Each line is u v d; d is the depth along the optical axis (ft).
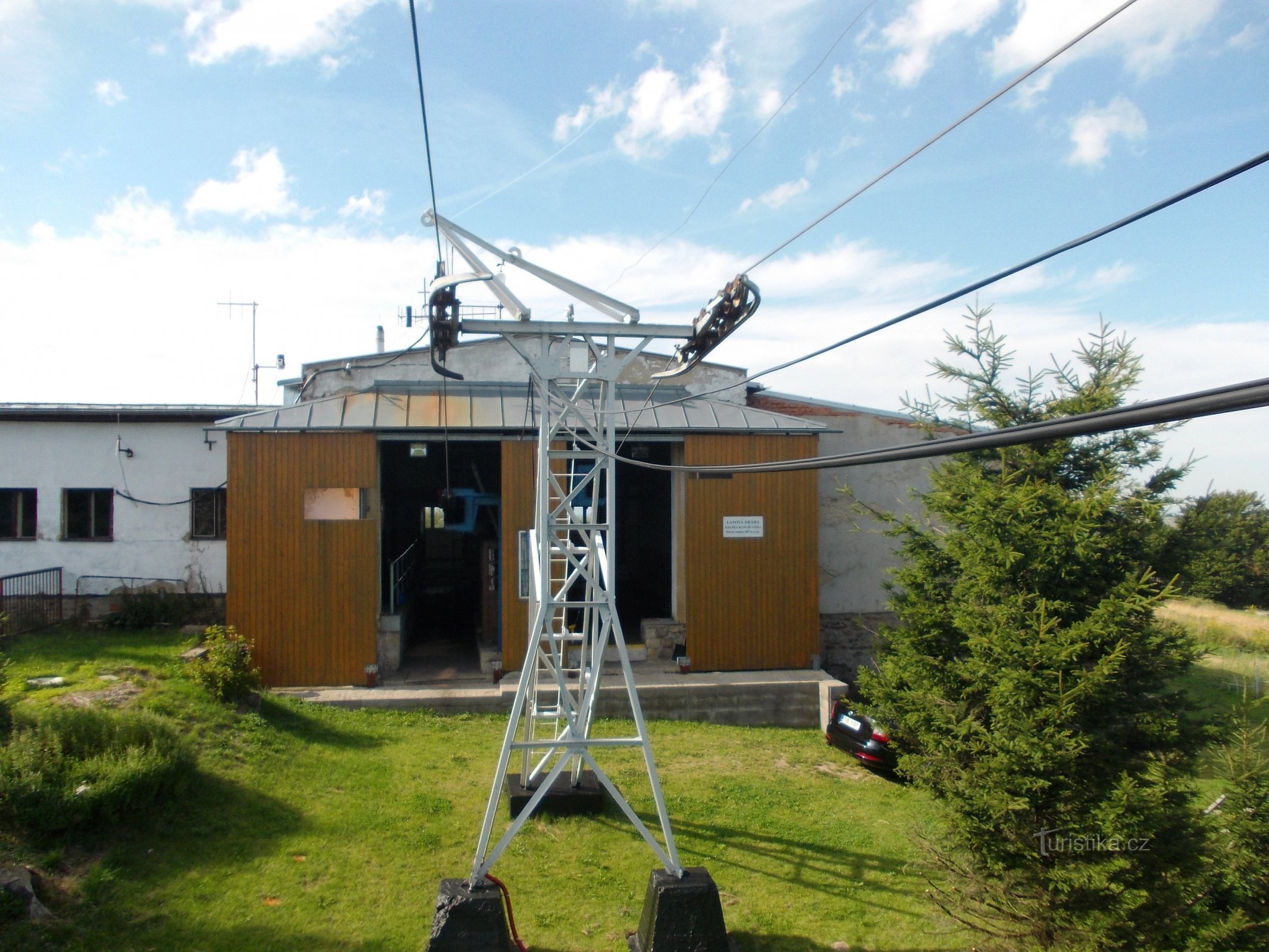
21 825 26.58
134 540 59.82
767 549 56.08
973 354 31.45
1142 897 22.72
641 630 61.62
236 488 50.78
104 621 56.44
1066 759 24.72
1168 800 24.30
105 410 59.11
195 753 33.40
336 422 51.60
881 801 39.86
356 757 39.78
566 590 30.81
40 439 59.41
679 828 35.40
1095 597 27.09
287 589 50.78
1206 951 22.13
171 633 55.06
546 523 29.04
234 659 42.42
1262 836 24.21
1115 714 26.22
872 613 64.49
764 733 49.55
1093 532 27.35
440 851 31.60
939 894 28.84
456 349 64.69
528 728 34.76
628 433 54.80
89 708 32.78
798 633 56.18
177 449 60.54
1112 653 24.95
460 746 42.86
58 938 22.98
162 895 26.16
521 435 53.06
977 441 12.41
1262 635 77.46
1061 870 23.88
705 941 25.49
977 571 28.53
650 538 74.28
